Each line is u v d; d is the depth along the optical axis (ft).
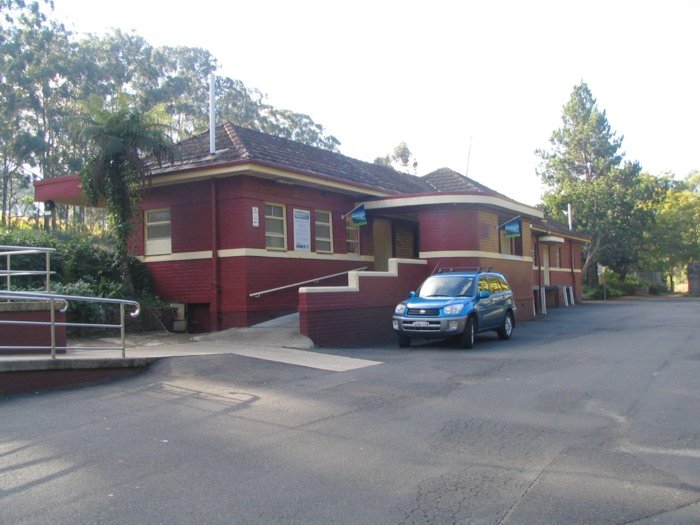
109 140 53.01
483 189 97.66
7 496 17.28
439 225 68.44
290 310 60.29
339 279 67.15
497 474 19.35
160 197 61.41
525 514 16.25
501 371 37.91
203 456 20.97
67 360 33.09
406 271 63.52
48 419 26.00
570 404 28.78
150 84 143.43
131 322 54.70
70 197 62.59
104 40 138.41
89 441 22.68
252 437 23.29
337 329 52.31
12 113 120.98
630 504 16.94
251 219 56.75
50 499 17.07
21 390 31.42
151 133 54.80
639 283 196.34
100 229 110.01
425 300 51.52
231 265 56.59
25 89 120.37
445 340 55.57
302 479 18.79
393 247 79.30
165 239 61.31
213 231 57.21
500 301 57.00
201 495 17.43
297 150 71.36
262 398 30.09
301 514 16.17
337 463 20.31
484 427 24.82
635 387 32.73
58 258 55.57
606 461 20.59
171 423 25.32
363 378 35.50
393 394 31.01
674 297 175.52
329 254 65.98
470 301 51.21
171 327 58.03
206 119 153.58
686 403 29.01
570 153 196.65
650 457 21.02
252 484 18.33
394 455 21.20
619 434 23.84
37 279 53.26
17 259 53.01
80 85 127.95
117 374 35.70
